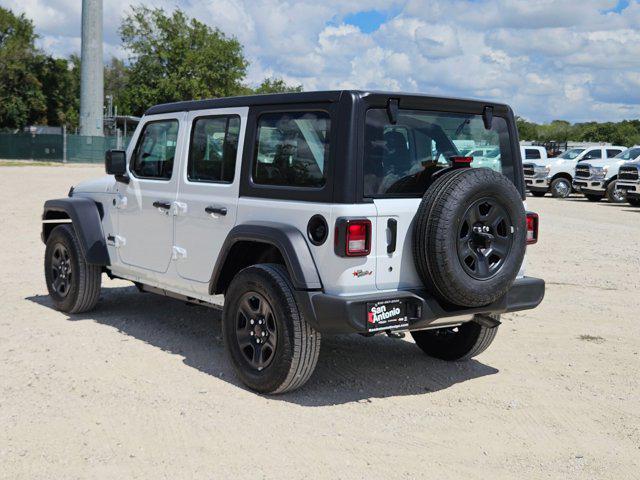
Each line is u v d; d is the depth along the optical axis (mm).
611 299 8758
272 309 4934
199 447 4219
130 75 66500
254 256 5598
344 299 4582
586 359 6293
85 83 56250
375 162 4762
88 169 40531
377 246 4730
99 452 4121
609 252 12656
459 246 4688
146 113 6523
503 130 5516
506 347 6645
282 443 4312
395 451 4266
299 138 4973
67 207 7074
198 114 5879
